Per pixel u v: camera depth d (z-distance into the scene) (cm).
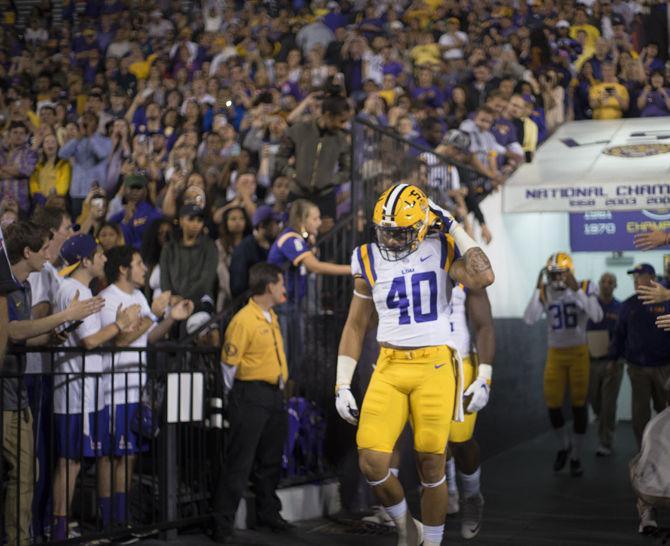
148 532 687
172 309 764
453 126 1404
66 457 638
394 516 605
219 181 1191
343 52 1540
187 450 736
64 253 696
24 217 1280
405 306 589
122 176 1318
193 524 736
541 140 1381
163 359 717
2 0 1936
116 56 1723
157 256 1042
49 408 670
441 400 586
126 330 666
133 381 712
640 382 1017
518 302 1366
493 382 1235
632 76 1450
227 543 715
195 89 1524
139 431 686
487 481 1047
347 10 1689
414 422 592
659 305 998
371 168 948
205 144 1352
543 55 1463
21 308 612
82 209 1320
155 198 1265
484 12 1590
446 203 1090
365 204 940
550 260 1107
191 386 732
